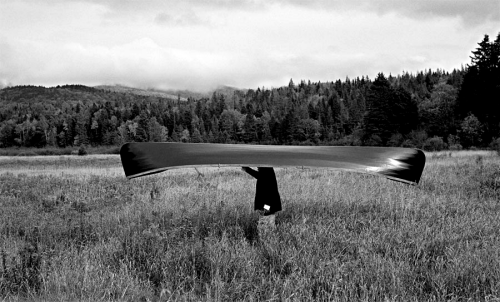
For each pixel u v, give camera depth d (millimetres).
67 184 14688
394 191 10758
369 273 5176
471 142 63219
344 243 6332
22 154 87625
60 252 5961
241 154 4934
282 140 139750
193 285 5086
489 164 18234
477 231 7277
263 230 6836
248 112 170500
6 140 150625
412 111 80375
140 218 8258
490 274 5207
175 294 4770
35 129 148000
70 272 5215
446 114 74938
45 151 91188
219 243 6180
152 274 5488
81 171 23000
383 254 6105
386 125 80250
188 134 156625
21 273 5273
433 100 79750
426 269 5422
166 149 5043
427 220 7781
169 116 175125
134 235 6574
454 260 5473
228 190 11266
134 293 4789
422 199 9789
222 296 4633
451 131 71375
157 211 8500
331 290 4730
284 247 6090
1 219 8375
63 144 146500
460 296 4734
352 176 14094
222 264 5535
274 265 5516
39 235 7273
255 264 5645
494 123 66562
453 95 77312
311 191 10469
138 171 4488
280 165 4594
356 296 4637
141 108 180000
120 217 8516
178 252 5910
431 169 16406
